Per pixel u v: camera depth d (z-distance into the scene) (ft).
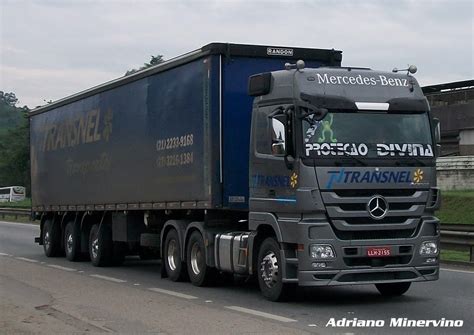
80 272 56.18
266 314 34.55
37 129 77.25
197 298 40.40
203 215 46.88
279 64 44.60
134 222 57.21
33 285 46.96
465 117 162.81
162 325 31.96
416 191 36.76
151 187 51.13
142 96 52.75
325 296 40.70
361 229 35.45
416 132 37.19
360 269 35.47
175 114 47.55
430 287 43.86
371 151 36.01
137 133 53.52
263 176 38.34
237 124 43.42
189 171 45.52
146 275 53.52
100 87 60.29
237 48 43.39
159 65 49.83
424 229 36.86
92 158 62.28
